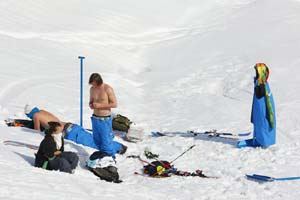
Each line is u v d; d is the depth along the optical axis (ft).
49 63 138.21
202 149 82.69
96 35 164.25
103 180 63.77
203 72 137.39
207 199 60.03
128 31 171.01
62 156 63.82
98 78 73.46
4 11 166.09
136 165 73.61
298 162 75.05
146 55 156.56
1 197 45.16
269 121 81.20
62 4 180.34
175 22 181.57
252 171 71.15
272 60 137.18
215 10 189.98
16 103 104.37
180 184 65.36
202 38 164.55
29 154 67.87
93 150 76.95
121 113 108.17
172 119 104.01
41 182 53.93
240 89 123.03
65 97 114.01
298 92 115.14
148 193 59.67
